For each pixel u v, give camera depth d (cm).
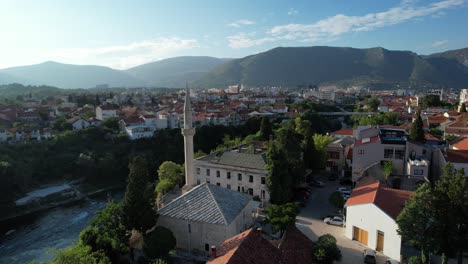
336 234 4897
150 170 11650
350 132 10800
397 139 6569
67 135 13012
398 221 3788
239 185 6912
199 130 13875
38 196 9812
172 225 4494
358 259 4128
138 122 14975
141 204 4269
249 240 3148
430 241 3575
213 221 4219
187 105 6231
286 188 6166
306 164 7719
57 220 8325
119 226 4397
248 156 7125
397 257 4103
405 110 16825
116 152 12794
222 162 7212
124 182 11656
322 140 8662
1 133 12862
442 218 3550
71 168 11744
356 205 4628
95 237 4325
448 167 4194
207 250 4288
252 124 15625
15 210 8950
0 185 9188
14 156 11038
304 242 4050
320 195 6762
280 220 4372
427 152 6544
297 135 9131
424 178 5919
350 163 8075
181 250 4450
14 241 7100
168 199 6775
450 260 3984
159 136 13812
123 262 4303
